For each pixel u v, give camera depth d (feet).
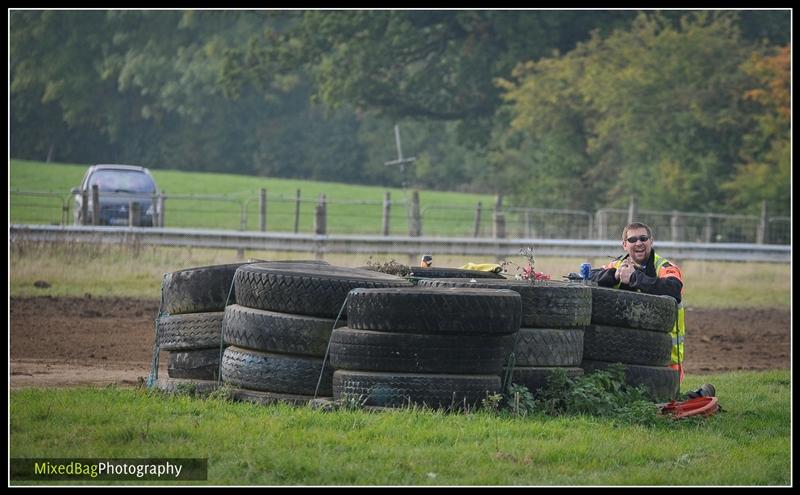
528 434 117.08
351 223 611.47
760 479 107.45
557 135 622.54
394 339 122.21
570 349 132.36
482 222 578.66
